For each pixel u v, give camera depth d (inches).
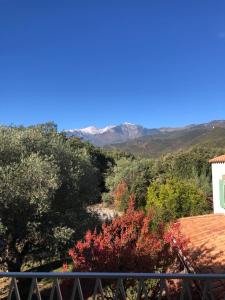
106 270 284.5
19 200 502.0
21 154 558.6
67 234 524.4
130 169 1296.8
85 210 639.8
